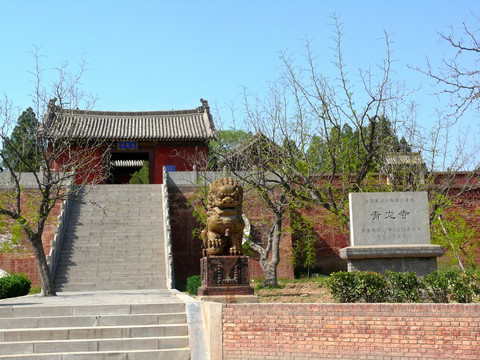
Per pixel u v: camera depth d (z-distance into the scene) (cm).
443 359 1151
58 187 2359
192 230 3450
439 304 1177
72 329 1252
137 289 2667
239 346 1192
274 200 2662
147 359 1193
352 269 1692
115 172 5797
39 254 2205
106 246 2959
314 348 1180
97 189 3484
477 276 1379
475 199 3194
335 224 2700
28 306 1348
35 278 3116
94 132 4512
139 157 5212
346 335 1180
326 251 3462
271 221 3322
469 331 1153
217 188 1439
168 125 4806
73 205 3297
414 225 1750
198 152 4666
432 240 2327
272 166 2491
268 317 1200
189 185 3538
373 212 1756
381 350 1167
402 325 1173
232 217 1424
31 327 1285
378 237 1742
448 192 2884
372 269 1688
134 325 1302
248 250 3281
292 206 2611
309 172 2397
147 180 5781
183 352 1205
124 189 3509
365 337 1175
